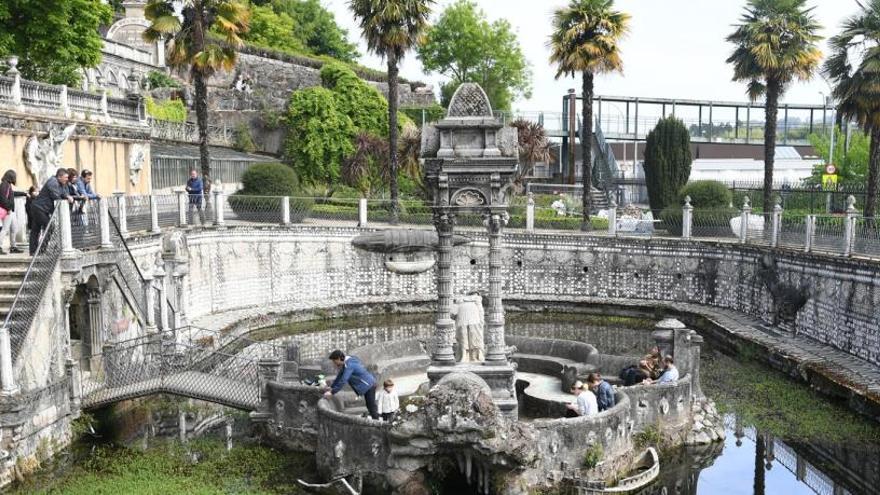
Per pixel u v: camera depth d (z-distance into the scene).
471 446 11.79
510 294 31.34
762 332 23.86
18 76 19.53
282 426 15.12
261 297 29.34
